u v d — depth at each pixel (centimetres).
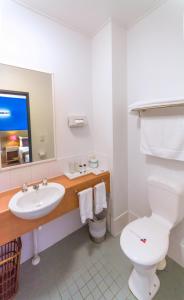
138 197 186
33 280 139
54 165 170
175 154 132
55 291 130
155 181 148
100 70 179
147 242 119
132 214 197
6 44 131
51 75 158
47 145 162
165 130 137
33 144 153
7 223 112
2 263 117
